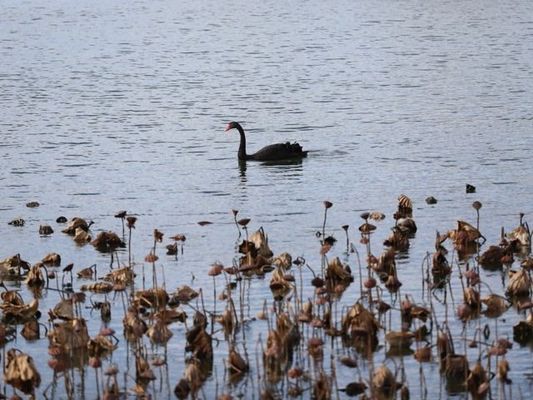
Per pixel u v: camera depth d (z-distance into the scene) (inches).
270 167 1208.8
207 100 1644.9
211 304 727.7
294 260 828.0
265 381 601.0
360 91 1696.6
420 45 2209.6
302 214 984.3
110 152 1294.3
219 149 1316.4
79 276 801.6
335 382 584.1
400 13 2765.7
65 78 1877.5
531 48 2126.0
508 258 796.0
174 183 1133.7
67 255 864.9
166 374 619.5
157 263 832.9
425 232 903.1
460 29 2439.7
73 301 729.6
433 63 1967.3
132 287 764.0
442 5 2910.9
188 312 713.0
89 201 1058.7
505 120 1435.8
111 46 2290.8
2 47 2293.3
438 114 1492.4
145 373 608.1
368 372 613.9
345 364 595.8
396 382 587.5
